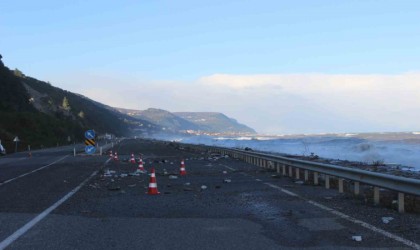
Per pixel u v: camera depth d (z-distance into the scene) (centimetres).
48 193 1644
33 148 8175
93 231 966
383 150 4816
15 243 855
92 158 4338
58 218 1122
